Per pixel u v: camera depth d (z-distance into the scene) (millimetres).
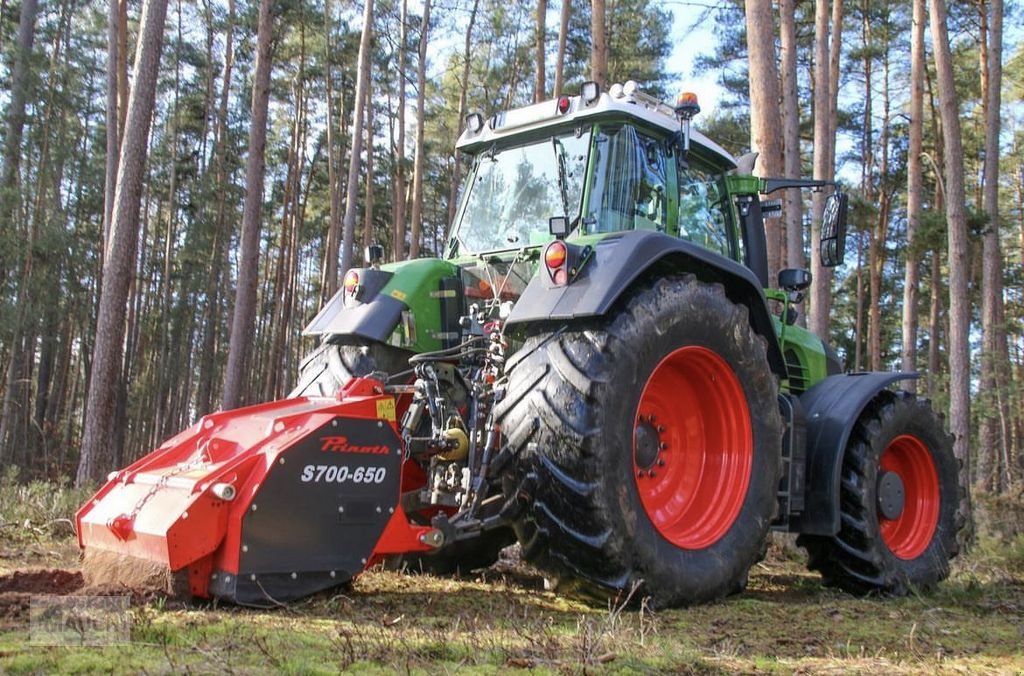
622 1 32156
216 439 3744
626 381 3934
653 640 3225
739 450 4562
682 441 4605
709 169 5551
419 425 4312
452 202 27797
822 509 5105
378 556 3727
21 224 21922
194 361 37562
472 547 5035
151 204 38188
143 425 34812
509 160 5168
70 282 25844
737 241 5695
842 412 5234
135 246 12258
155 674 2359
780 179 5863
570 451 3803
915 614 4441
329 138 30359
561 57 19906
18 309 20969
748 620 3949
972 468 19438
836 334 38438
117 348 12000
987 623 4289
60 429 29266
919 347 38531
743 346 4523
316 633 3008
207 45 32844
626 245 4094
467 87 34812
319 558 3502
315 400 3988
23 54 20828
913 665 3197
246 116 35031
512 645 2988
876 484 5398
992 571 6543
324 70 32594
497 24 32781
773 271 9883
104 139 31078
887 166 31266
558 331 4066
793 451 5047
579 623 3361
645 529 3967
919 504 5902
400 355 4785
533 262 4754
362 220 39688
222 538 3352
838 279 37188
